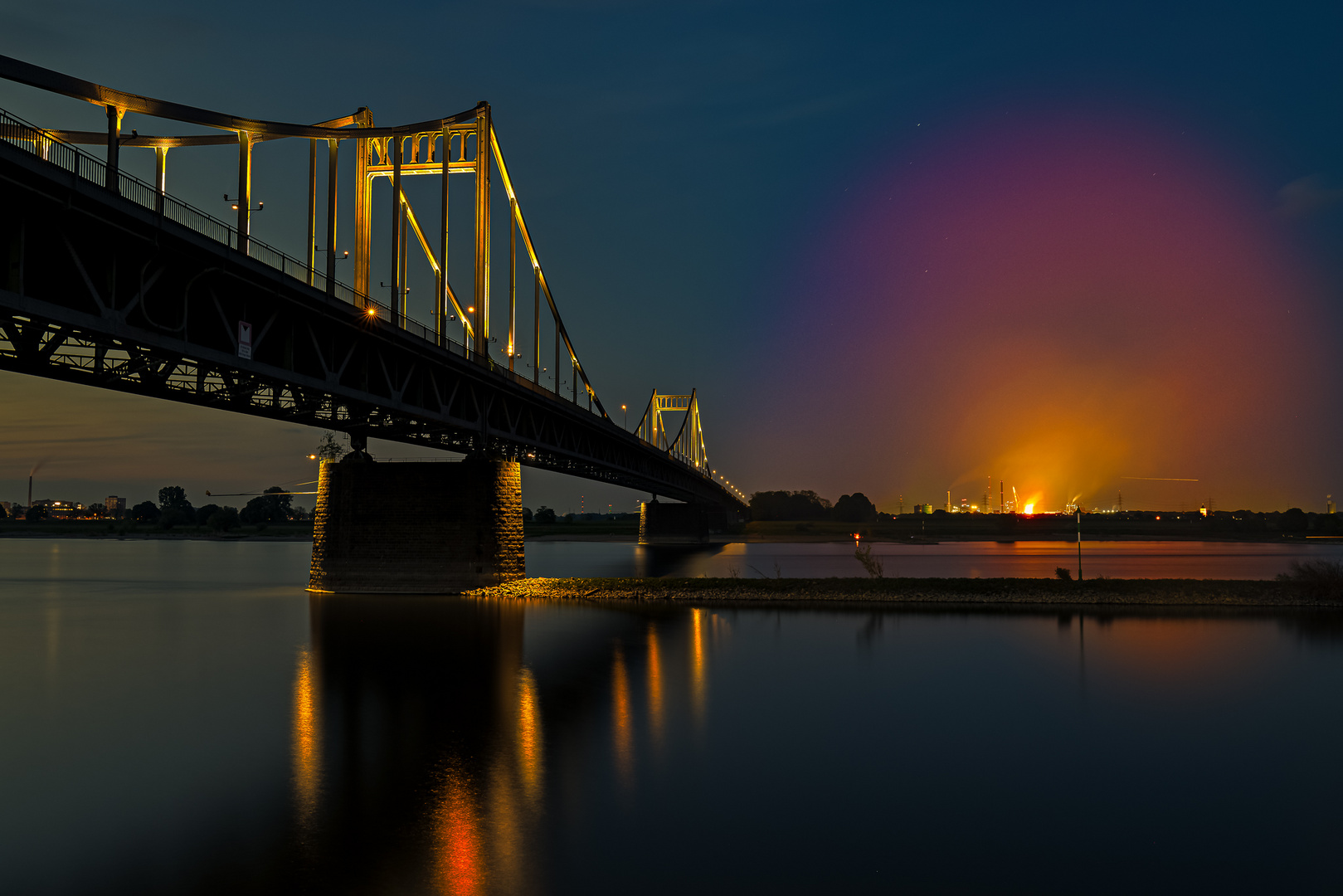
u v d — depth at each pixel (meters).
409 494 53.84
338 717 25.34
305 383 32.75
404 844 16.42
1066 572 58.34
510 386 54.53
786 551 145.75
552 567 96.81
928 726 25.05
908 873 15.59
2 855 15.80
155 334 24.91
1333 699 28.42
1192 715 26.42
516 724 24.67
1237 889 15.20
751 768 21.16
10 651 36.12
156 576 83.56
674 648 37.12
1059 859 16.28
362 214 53.91
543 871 15.38
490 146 56.12
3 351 24.70
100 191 22.34
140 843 16.34
